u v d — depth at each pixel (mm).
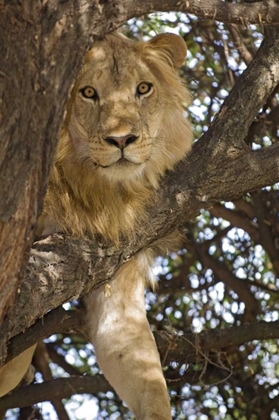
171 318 14273
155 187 9336
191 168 9148
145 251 10461
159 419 9641
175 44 10305
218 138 9094
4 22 6195
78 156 9555
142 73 9703
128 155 9289
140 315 10469
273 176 9062
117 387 10219
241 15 7781
